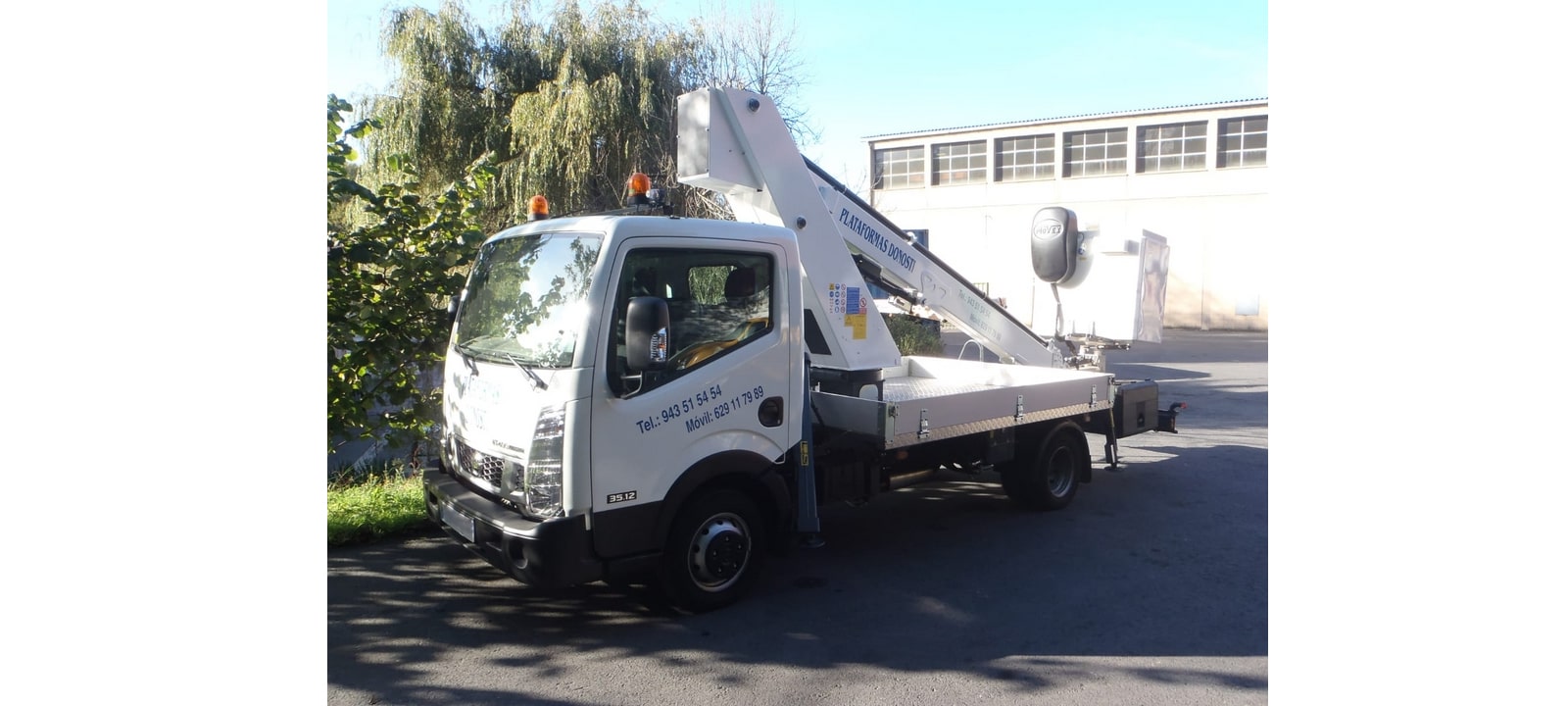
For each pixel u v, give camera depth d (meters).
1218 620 4.94
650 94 13.28
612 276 4.34
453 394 5.09
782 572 5.67
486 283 5.05
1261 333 29.55
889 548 6.18
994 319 7.77
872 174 35.78
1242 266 30.31
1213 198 30.61
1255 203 30.03
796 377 5.10
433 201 7.00
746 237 4.84
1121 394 7.64
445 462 5.22
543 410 4.30
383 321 6.09
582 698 4.02
